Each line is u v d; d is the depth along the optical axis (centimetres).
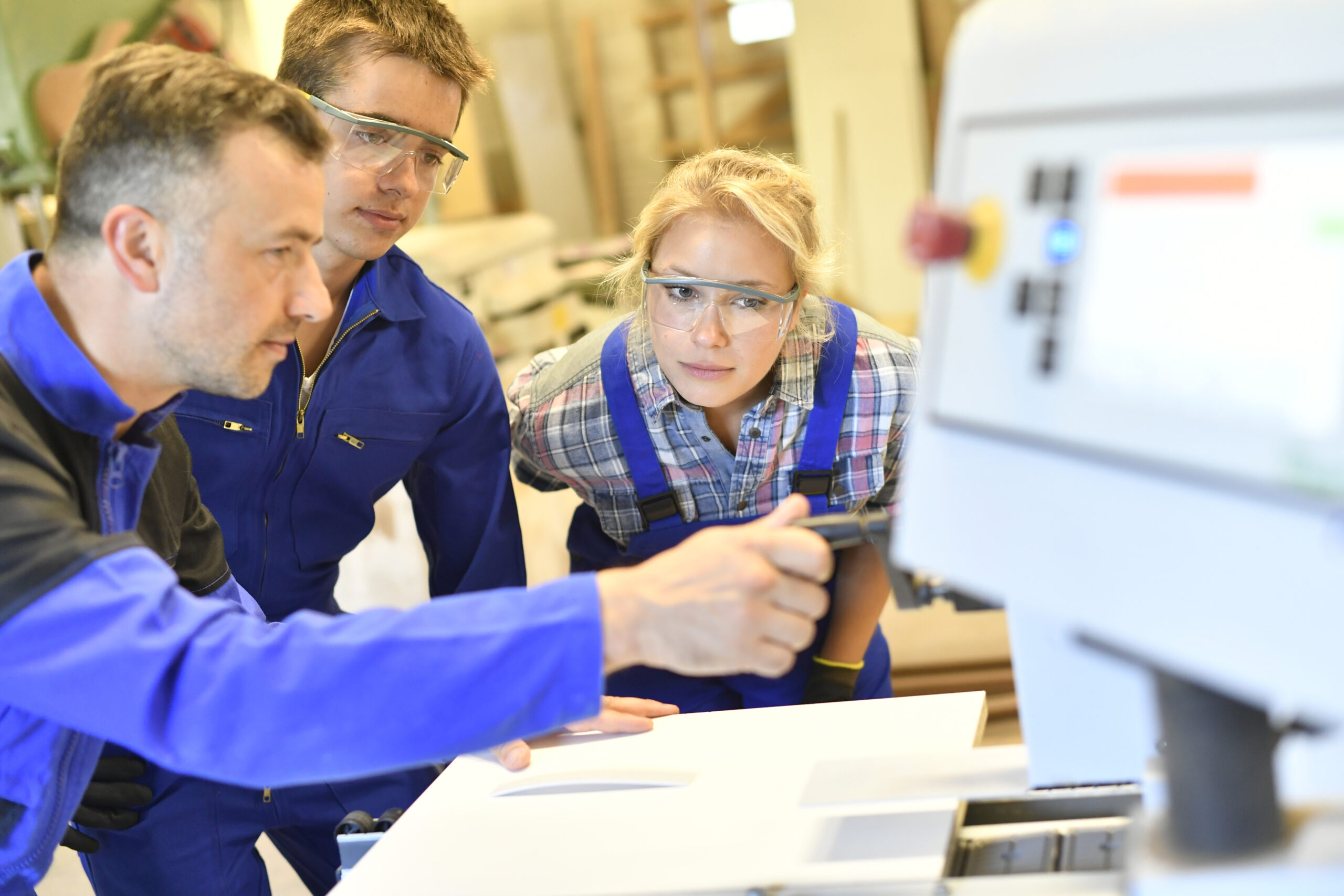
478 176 591
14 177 237
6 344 93
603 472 161
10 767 96
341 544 164
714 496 161
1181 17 52
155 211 87
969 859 86
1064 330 57
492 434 164
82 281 92
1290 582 49
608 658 78
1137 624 55
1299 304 48
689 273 138
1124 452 55
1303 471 48
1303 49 48
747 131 719
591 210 745
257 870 147
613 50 728
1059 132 56
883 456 160
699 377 143
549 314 386
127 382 96
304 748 79
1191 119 51
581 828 100
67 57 230
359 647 79
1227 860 62
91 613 81
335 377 152
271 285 91
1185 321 52
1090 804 90
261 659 79
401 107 141
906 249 61
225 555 143
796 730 115
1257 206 49
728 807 100
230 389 96
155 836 136
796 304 145
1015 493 60
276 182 88
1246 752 62
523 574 170
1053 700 83
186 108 85
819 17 596
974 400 62
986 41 60
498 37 714
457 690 78
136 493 103
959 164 61
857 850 89
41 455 88
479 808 107
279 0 285
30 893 101
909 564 66
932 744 107
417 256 340
